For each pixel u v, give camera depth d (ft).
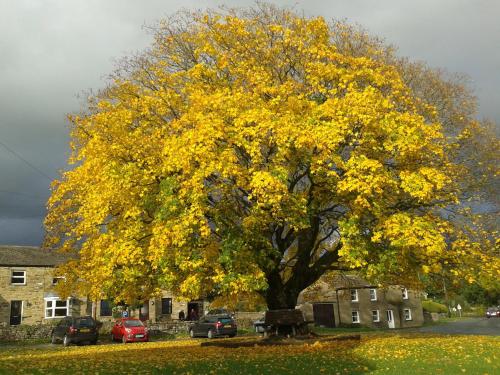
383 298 171.83
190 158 41.52
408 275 56.59
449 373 33.04
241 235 45.73
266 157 47.88
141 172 46.50
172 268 44.60
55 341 104.83
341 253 44.57
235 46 55.88
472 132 61.67
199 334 115.34
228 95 47.44
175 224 41.78
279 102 49.01
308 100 50.96
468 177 60.75
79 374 35.42
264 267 50.14
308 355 45.19
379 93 49.52
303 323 61.21
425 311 193.98
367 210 47.24
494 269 48.70
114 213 49.01
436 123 56.08
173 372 36.52
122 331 105.60
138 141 49.11
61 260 144.15
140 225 45.78
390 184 44.78
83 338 98.99
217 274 43.93
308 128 43.27
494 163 63.00
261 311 150.41
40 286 137.69
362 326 162.50
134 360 45.80
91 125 55.47
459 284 56.29
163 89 54.95
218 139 43.88
